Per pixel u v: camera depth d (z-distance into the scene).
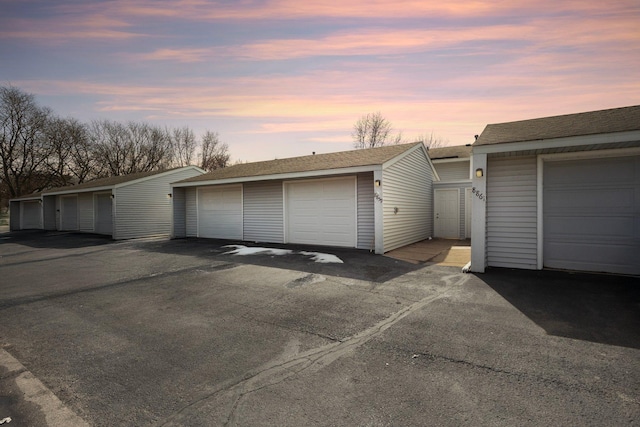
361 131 39.31
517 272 6.75
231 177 12.87
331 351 3.45
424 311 4.60
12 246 14.53
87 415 2.42
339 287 5.97
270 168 12.93
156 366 3.21
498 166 7.21
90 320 4.61
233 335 3.95
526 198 6.97
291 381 2.85
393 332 3.90
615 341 3.51
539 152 6.62
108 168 37.25
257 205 12.98
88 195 20.48
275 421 2.29
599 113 7.69
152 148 39.69
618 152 6.21
